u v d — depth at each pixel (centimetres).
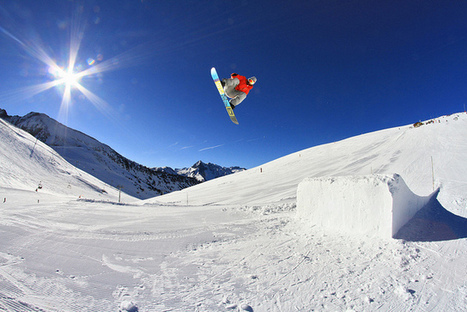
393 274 318
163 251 511
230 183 3384
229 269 404
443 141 1988
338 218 555
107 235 629
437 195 751
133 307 281
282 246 508
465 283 274
